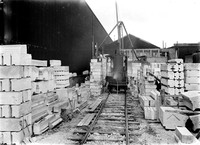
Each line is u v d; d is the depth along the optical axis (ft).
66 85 36.01
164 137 21.02
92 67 57.26
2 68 18.13
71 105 29.86
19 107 18.21
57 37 50.75
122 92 58.85
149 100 31.09
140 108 35.50
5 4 28.09
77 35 70.13
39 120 23.02
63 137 20.81
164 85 36.27
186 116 23.13
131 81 58.29
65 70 35.63
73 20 64.64
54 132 22.41
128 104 39.04
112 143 19.20
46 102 25.43
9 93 18.11
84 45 80.64
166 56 88.69
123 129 23.32
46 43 43.24
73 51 65.87
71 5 61.67
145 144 18.99
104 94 54.65
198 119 22.47
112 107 36.37
